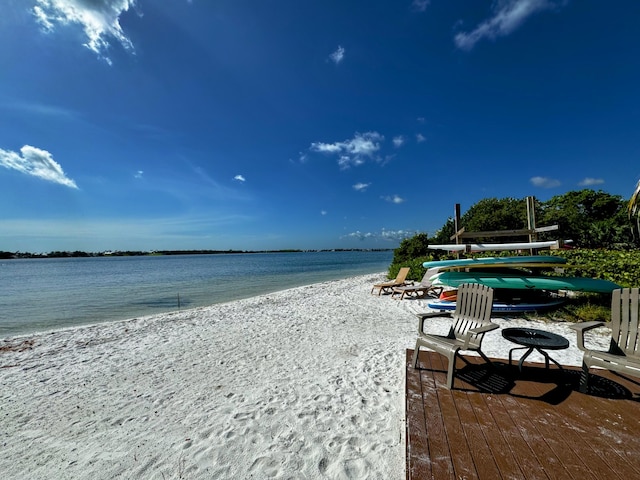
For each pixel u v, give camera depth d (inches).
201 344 244.5
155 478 97.3
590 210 1213.1
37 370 202.1
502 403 104.1
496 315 286.7
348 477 94.6
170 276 1095.6
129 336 283.7
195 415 134.6
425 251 774.5
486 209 1107.9
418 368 134.6
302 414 131.2
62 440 120.2
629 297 116.1
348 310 361.7
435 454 79.1
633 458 76.4
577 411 98.4
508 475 71.4
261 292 651.5
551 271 353.4
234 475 97.4
